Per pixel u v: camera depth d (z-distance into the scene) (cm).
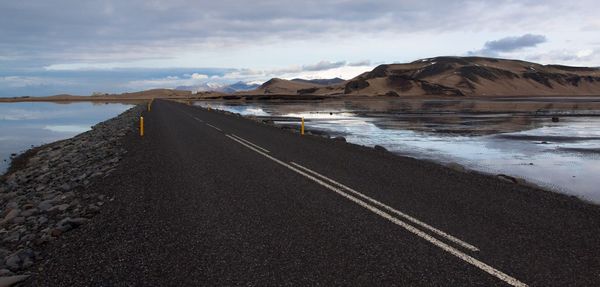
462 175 1001
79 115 8375
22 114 9831
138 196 809
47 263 491
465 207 694
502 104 9344
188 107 6562
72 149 2191
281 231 574
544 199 756
